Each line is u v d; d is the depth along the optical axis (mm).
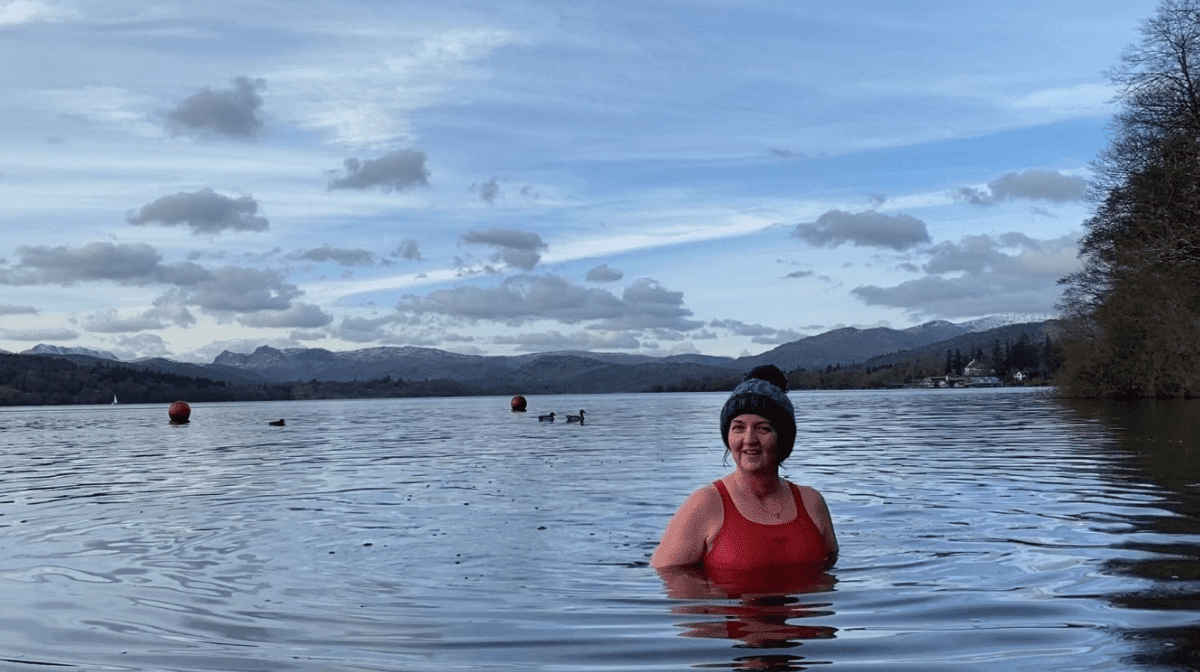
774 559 4672
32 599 4406
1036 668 2947
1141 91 33844
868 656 3146
